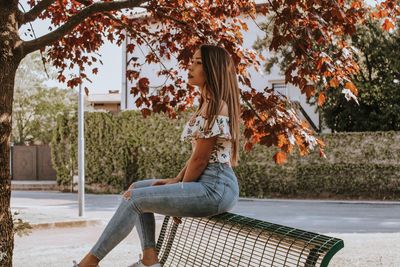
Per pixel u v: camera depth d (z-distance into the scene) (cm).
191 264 404
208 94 367
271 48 464
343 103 2486
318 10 454
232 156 369
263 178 2433
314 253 270
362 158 2298
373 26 2328
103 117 2717
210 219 386
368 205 2094
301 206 2050
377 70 2505
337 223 1519
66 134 2812
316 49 476
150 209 356
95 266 361
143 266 385
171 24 634
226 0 611
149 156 2645
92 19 625
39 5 480
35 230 1304
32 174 3438
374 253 843
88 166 2741
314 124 2758
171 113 625
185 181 356
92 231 1295
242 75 514
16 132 4794
